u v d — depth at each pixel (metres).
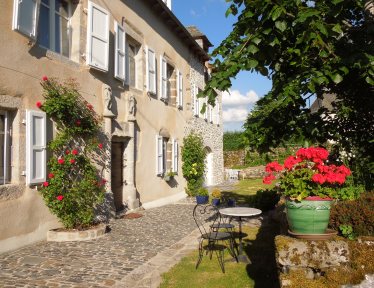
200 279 3.76
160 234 5.91
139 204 8.52
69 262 4.19
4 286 3.36
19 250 4.64
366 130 3.90
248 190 13.78
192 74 13.72
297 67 3.32
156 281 3.65
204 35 15.44
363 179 4.02
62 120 5.59
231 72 3.07
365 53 2.98
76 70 6.15
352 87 3.66
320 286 2.20
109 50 7.37
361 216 2.81
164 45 10.67
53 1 5.85
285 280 2.29
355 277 2.21
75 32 6.27
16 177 4.78
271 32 3.07
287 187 2.54
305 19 2.93
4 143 4.73
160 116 10.16
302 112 3.55
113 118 7.38
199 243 5.29
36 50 5.16
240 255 4.44
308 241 2.39
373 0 3.17
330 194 2.42
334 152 4.46
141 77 9.00
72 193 5.38
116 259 4.38
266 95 3.66
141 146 8.79
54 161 5.28
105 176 6.92
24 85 4.91
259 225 6.60
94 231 5.46
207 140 15.42
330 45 3.35
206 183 16.02
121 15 7.96
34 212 5.03
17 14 4.68
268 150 3.62
